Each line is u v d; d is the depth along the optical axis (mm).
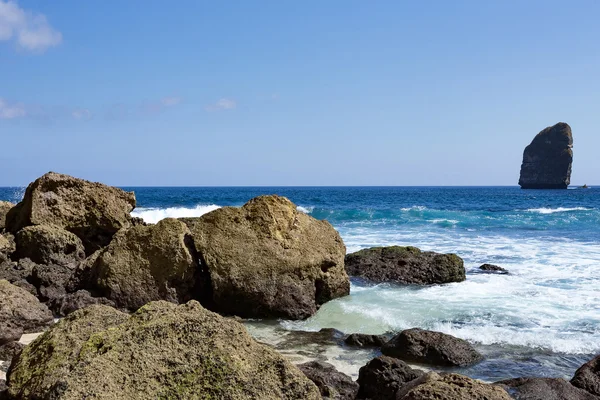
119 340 5035
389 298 13516
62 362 5082
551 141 134250
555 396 6508
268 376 4863
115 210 15250
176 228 12320
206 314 5352
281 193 108438
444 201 66688
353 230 28312
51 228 13594
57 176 14977
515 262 19000
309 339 10180
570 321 11477
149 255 12047
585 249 22078
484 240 24766
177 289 12016
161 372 4758
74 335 5543
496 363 8984
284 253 12461
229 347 5000
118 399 4516
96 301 11398
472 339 10219
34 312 9086
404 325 11164
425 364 8812
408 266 15945
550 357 9328
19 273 12406
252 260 12219
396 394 6398
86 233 15039
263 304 11953
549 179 135250
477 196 86750
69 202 14953
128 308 11680
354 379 7953
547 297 13633
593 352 9578
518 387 6707
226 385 4699
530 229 29625
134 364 4801
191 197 75188
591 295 13828
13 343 8141
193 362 4848
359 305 12703
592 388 7133
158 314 5453
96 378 4633
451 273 15711
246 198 70438
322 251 13141
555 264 18500
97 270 12031
